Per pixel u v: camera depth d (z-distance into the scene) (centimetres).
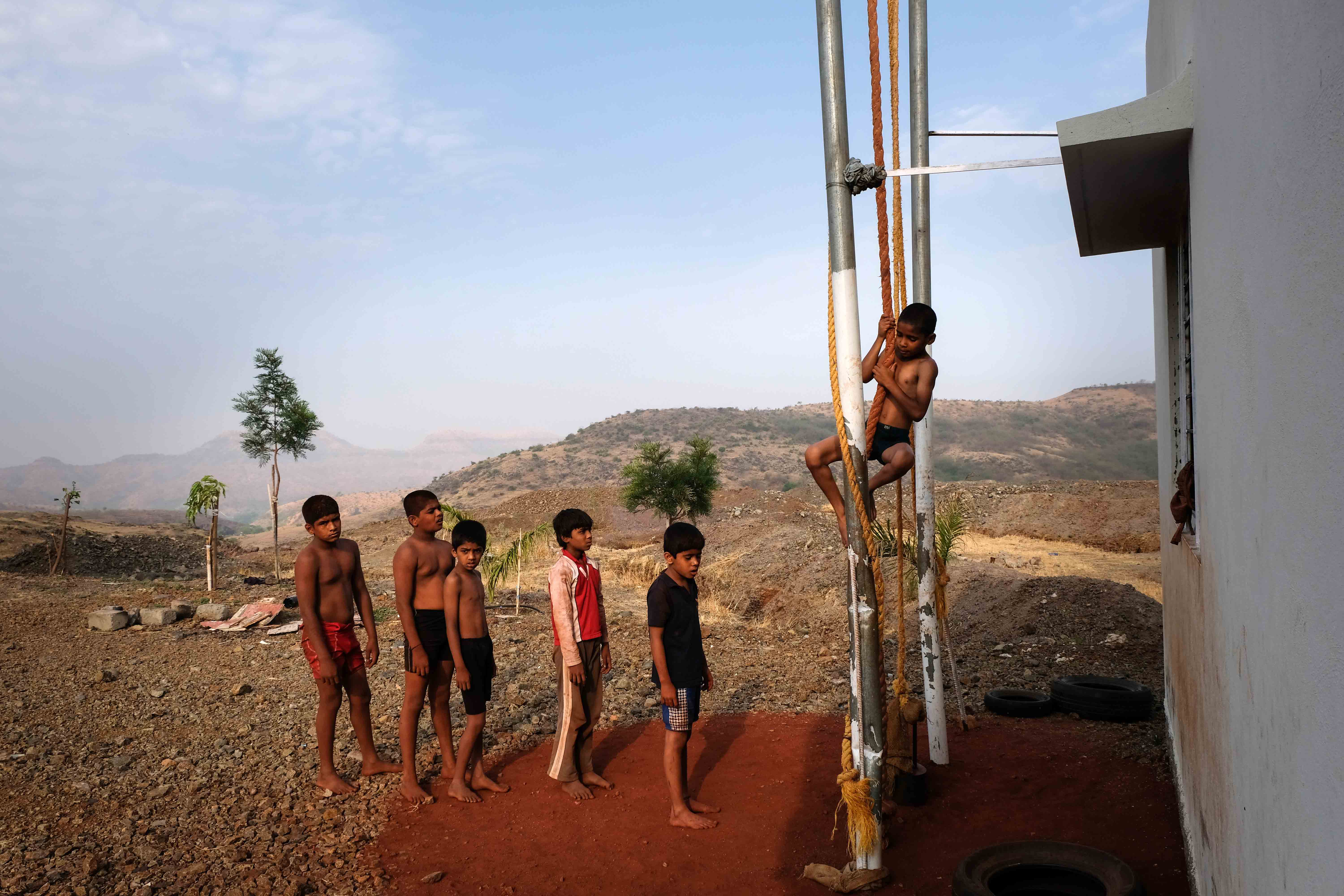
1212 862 350
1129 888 387
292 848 491
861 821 434
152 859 473
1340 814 156
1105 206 466
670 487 1944
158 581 1698
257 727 725
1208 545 358
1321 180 165
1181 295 483
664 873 459
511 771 615
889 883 439
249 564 2381
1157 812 505
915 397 411
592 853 482
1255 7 226
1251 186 236
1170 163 404
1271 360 215
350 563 598
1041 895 413
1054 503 2366
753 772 605
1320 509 169
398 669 930
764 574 1586
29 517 2803
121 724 729
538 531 1376
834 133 424
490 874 461
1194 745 422
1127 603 1079
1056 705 720
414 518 575
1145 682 827
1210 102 309
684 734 522
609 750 666
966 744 643
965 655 988
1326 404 164
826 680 884
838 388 421
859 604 433
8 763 619
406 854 485
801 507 2489
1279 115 200
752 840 496
